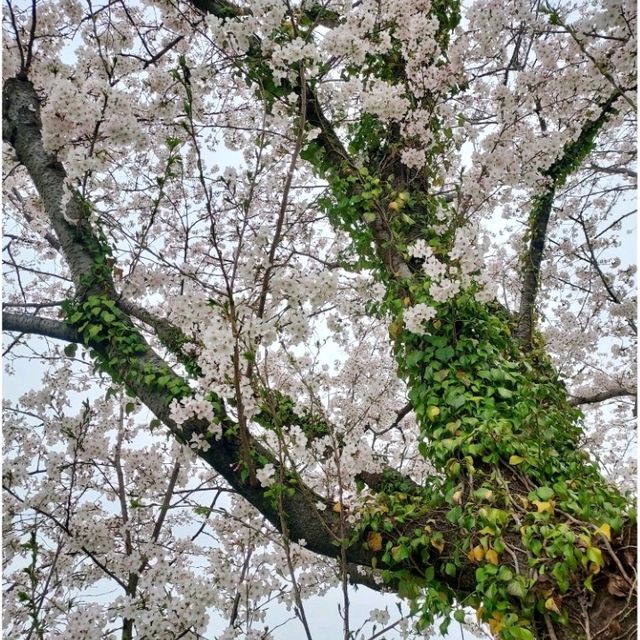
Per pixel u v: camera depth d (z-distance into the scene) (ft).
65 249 10.19
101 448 9.77
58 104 7.74
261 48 9.53
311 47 7.95
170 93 9.99
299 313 7.12
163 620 7.37
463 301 8.49
